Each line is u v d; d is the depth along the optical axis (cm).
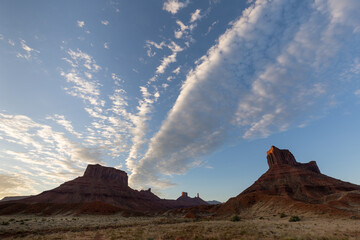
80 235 2670
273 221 4725
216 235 2189
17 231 3509
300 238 1866
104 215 9612
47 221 5809
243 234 2270
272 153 16888
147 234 2483
